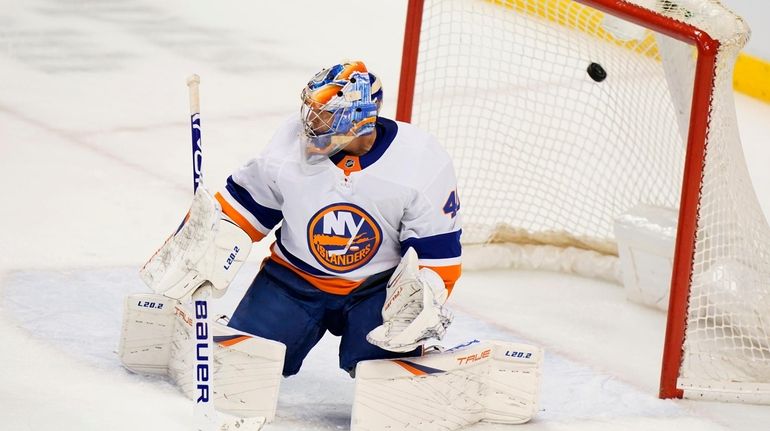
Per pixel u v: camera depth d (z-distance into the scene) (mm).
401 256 10820
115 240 16062
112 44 28094
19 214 16750
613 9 12281
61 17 30234
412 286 9961
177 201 18016
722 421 11891
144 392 11125
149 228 16719
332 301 10914
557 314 14664
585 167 17234
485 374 11094
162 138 21375
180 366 11203
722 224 13109
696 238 12000
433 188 10336
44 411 10477
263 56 28266
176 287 9711
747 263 13367
